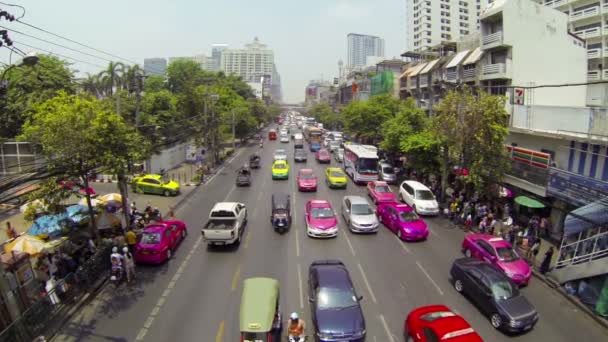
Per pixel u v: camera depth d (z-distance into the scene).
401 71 67.75
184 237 22.19
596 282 15.02
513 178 25.05
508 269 16.69
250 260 18.89
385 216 24.42
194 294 15.58
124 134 17.64
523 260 17.47
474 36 42.00
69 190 16.97
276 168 39.41
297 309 14.47
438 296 15.59
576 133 20.83
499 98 24.03
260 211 27.55
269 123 143.75
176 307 14.60
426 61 56.53
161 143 37.91
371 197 30.98
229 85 95.06
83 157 16.33
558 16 34.31
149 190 32.41
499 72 33.88
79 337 12.77
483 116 23.55
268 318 11.45
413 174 36.94
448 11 101.06
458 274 15.90
